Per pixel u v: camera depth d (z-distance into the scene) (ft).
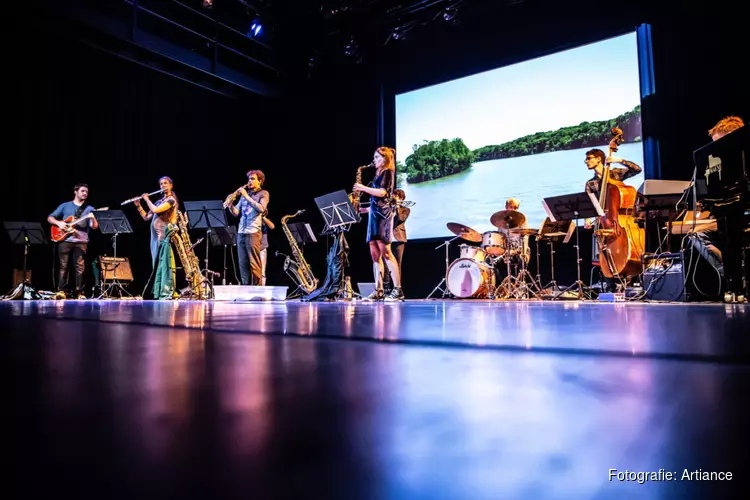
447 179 26.43
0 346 2.16
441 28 27.20
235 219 31.42
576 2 24.47
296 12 27.37
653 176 21.13
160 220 19.80
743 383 1.20
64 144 24.91
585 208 15.74
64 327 3.31
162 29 25.48
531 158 24.12
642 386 1.18
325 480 0.66
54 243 24.18
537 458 0.74
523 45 25.90
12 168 23.20
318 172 30.99
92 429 0.91
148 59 26.04
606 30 23.36
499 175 24.89
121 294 24.57
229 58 28.78
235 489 0.62
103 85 26.55
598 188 15.42
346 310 6.29
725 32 20.35
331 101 30.81
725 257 9.60
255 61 28.48
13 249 23.12
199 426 0.93
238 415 1.01
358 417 0.98
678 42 21.27
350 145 30.12
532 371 1.41
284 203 31.89
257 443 0.82
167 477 0.67
